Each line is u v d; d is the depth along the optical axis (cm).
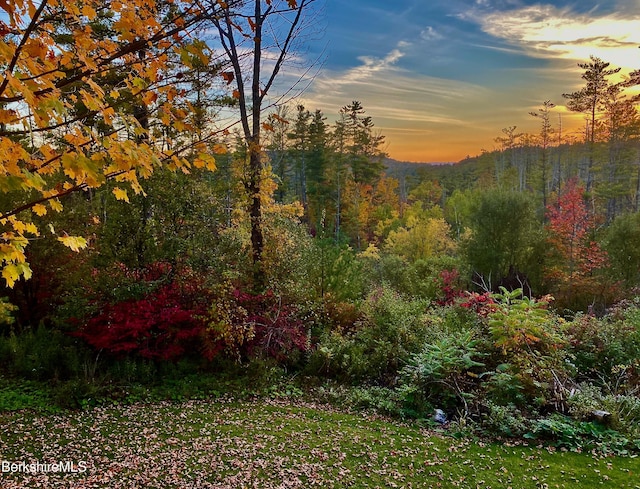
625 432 464
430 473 395
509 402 526
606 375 618
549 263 1905
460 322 801
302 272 849
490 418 503
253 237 851
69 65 197
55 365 638
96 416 512
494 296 704
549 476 389
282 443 452
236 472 383
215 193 762
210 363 696
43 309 808
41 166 189
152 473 375
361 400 602
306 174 3978
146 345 661
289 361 743
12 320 675
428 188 5541
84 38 191
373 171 4069
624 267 1719
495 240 1984
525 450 447
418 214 3784
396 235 2761
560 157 4491
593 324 701
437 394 591
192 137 251
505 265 1956
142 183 680
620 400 511
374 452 438
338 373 713
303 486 364
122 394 583
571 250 1841
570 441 460
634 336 662
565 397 523
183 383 635
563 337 632
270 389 650
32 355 642
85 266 682
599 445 444
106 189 662
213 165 239
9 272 204
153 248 689
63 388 557
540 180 4712
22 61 165
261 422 514
